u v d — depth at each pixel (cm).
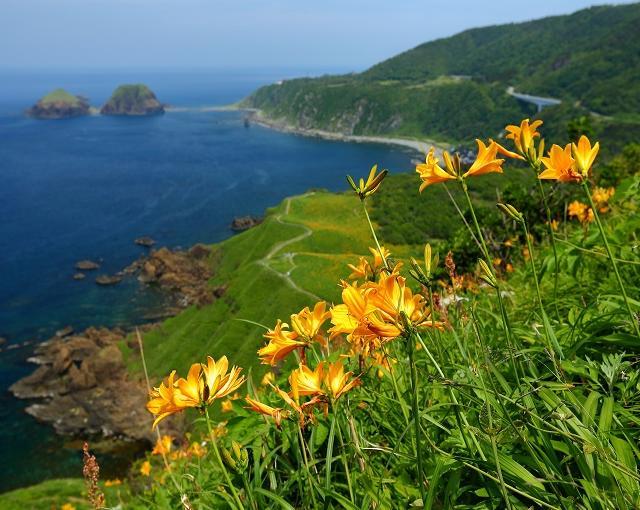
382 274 241
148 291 7938
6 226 10656
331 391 214
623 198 517
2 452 4603
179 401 193
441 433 247
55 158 17900
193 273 8756
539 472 195
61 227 10650
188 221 11238
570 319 284
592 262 381
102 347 6222
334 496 211
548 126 17100
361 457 226
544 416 185
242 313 6688
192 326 6738
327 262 7744
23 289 7788
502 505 195
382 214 9350
